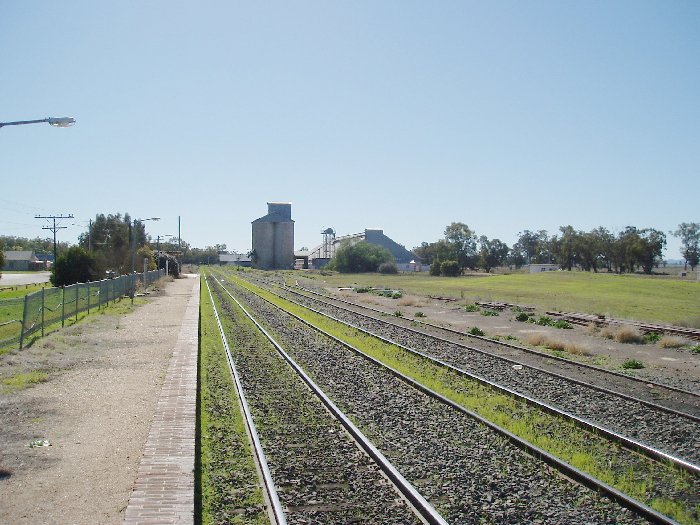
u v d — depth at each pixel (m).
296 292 55.41
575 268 150.12
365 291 57.97
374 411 11.95
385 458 8.70
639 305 42.00
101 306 35.62
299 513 7.07
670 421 11.48
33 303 21.30
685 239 152.50
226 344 21.17
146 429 10.43
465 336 25.17
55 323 25.89
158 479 7.70
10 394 13.09
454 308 39.62
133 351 19.58
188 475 7.85
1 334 22.81
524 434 10.30
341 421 11.04
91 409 11.87
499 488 7.88
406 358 18.91
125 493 7.50
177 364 16.66
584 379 16.03
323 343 22.20
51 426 10.62
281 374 15.95
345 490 7.78
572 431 10.69
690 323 29.77
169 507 6.83
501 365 17.86
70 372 15.82
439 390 13.98
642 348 22.34
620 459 9.21
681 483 8.20
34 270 137.75
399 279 88.00
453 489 7.84
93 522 6.64
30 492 7.53
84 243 84.00
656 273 129.25
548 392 14.08
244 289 58.84
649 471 8.71
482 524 6.85
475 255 131.75
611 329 25.73
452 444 9.80
